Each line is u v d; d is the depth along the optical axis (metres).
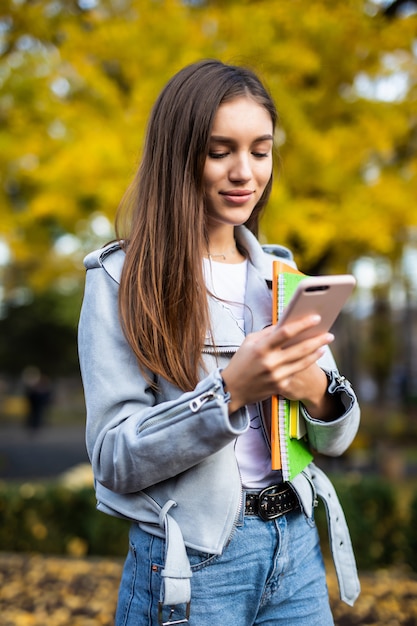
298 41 5.38
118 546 4.75
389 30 5.32
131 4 5.54
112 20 5.53
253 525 1.24
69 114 5.53
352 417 1.26
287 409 1.22
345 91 5.90
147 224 1.30
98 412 1.22
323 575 1.36
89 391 1.24
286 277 1.17
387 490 4.55
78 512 4.87
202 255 1.28
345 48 5.46
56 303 28.11
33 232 7.29
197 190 1.27
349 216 5.48
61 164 5.14
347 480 4.72
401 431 16.83
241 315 1.35
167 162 1.31
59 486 5.00
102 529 4.76
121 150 5.07
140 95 5.13
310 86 5.84
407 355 24.75
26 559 4.62
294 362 1.07
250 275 1.38
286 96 5.07
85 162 5.03
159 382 1.26
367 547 4.49
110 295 1.29
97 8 5.64
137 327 1.24
